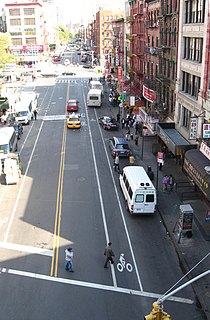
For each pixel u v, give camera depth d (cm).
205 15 2920
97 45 15525
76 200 2905
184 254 2170
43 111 6438
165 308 1731
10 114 5531
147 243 2308
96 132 5034
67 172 3516
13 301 1758
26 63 13500
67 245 2258
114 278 1945
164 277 1966
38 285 1877
